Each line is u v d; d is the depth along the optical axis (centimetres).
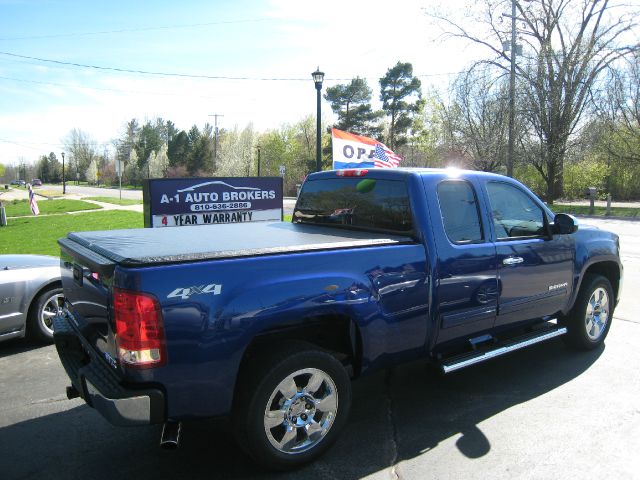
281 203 905
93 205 3177
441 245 368
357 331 337
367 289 327
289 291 295
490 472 310
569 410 392
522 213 443
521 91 2733
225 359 278
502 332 434
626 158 2691
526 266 426
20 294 535
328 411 322
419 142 5594
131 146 12669
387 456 330
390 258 342
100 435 363
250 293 284
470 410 395
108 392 263
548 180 2981
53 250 1186
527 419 378
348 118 5925
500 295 407
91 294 309
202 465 322
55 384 459
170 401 270
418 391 434
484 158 2781
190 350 269
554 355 513
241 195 863
